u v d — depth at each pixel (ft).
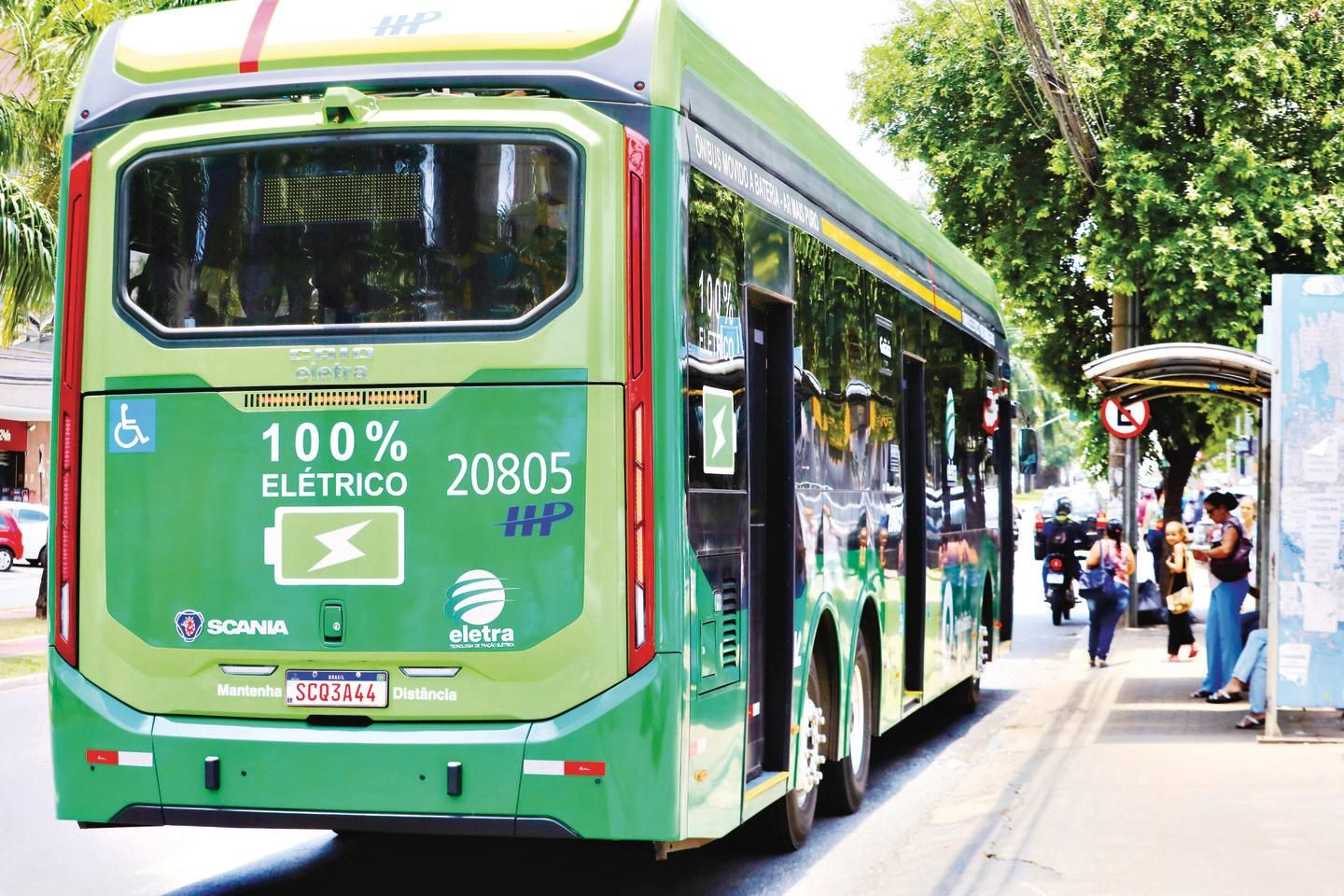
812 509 24.77
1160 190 66.23
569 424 18.61
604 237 18.66
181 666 19.58
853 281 28.12
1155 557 80.28
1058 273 73.00
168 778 19.44
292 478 19.31
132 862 25.81
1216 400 72.59
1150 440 78.84
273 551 19.34
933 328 35.88
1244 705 44.62
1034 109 70.44
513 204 18.93
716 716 19.98
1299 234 67.82
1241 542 45.83
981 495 42.63
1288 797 29.35
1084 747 36.63
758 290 22.20
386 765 18.70
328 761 18.86
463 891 23.67
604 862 25.73
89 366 20.11
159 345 19.80
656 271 18.65
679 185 18.89
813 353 25.14
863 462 28.63
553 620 18.57
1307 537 36.29
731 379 20.89
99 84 20.52
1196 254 65.87
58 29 57.77
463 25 19.31
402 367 19.02
